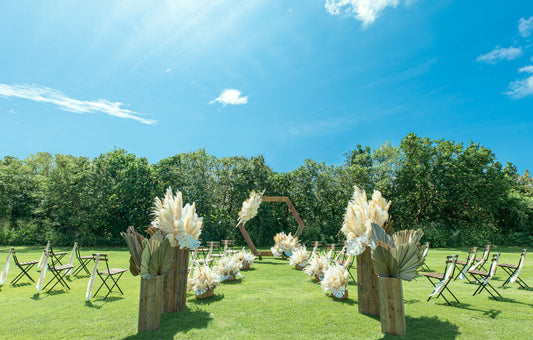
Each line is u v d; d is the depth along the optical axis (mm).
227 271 7359
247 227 19609
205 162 22562
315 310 4844
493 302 5410
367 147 29047
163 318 4461
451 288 6648
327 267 7035
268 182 21484
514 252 15453
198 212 20406
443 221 22469
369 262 4680
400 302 3783
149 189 20672
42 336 3770
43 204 21156
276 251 12086
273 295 5848
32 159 30750
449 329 3992
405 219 22609
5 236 19719
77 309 4910
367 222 4578
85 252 14859
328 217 21719
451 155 23000
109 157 22297
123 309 4898
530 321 4324
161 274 4125
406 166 23281
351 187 22203
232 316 4559
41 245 19344
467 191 21266
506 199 23609
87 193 20812
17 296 5824
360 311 4699
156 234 4586
